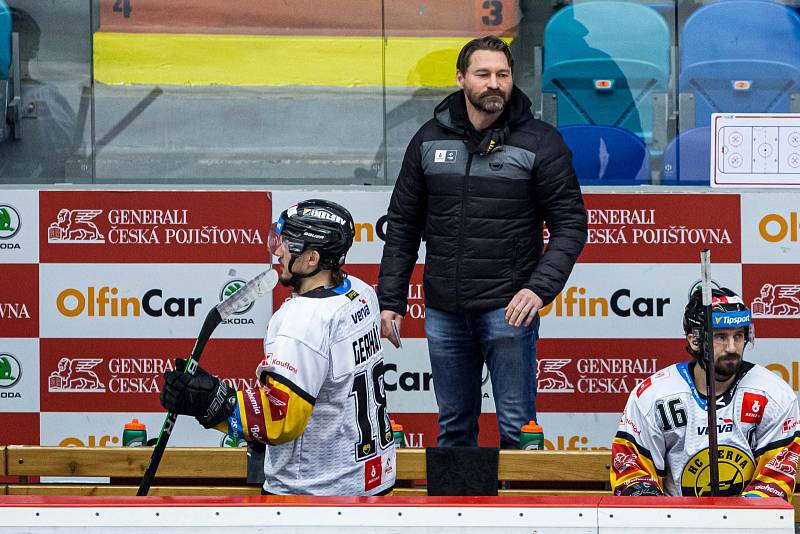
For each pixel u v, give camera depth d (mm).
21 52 22703
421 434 22406
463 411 19922
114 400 22375
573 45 22688
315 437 13859
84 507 12281
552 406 22484
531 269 19359
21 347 22375
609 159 22766
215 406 13391
